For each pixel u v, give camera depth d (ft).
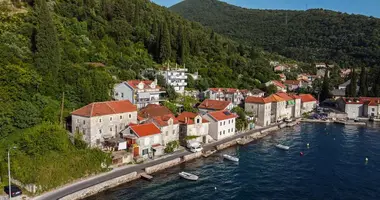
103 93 289.74
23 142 199.00
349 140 340.39
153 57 491.31
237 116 356.59
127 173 210.38
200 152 269.64
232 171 237.25
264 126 400.26
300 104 503.61
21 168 183.01
